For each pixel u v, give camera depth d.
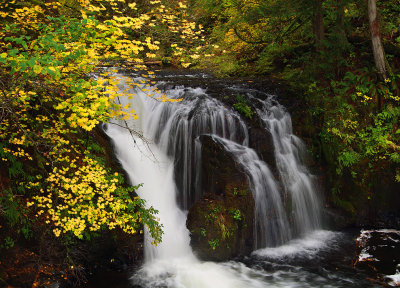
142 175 6.96
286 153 7.66
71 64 3.92
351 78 8.76
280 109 8.09
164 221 6.65
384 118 8.62
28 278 4.71
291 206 7.30
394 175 8.39
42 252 5.01
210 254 6.17
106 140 6.68
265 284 5.61
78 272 5.34
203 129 7.30
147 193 6.77
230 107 7.75
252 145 7.35
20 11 4.86
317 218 7.78
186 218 6.93
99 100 3.68
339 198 8.16
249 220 6.59
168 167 7.41
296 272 5.99
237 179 6.64
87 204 4.56
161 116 7.73
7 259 4.68
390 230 7.68
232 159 6.80
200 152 7.05
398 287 5.48
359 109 8.76
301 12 8.55
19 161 5.01
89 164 4.66
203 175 6.97
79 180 5.09
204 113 7.41
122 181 5.84
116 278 5.54
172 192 7.27
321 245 7.03
